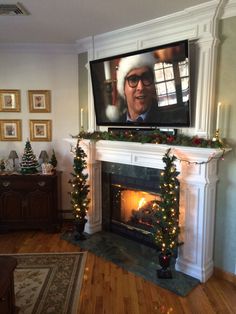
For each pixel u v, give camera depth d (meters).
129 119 3.35
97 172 3.84
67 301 2.48
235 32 2.54
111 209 3.88
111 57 3.35
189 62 2.69
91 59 3.82
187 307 2.42
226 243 2.79
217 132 2.65
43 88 4.25
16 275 2.88
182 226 2.87
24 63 4.18
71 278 2.84
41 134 4.33
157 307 2.42
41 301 2.48
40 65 4.20
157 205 2.99
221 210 2.79
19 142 4.34
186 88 2.73
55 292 2.61
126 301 2.49
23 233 4.00
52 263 3.13
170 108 2.91
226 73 2.63
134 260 3.16
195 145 2.61
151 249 3.41
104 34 3.49
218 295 2.58
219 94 2.69
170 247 2.75
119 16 2.90
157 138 2.89
